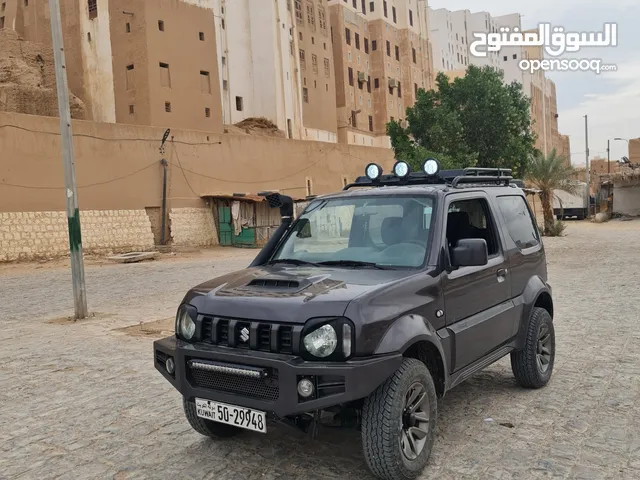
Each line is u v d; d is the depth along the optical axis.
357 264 4.46
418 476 3.94
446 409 5.31
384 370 3.53
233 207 32.78
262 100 50.94
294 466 4.19
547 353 5.97
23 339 9.15
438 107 34.03
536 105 114.69
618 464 4.12
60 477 4.19
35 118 25.41
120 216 28.47
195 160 32.47
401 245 4.50
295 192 39.12
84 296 10.94
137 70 40.41
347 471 4.07
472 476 3.95
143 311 11.48
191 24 43.38
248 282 4.20
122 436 4.93
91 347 8.34
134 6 40.34
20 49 37.91
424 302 4.03
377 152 47.78
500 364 6.84
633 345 7.63
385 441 3.62
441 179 5.28
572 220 57.12
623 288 12.84
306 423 3.87
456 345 4.35
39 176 25.45
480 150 33.69
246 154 35.59
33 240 24.97
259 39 51.00
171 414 5.42
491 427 4.84
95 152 27.61
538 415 5.11
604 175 60.34
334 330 3.52
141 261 24.52
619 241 28.52
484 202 5.31
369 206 4.84
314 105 54.81
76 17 43.00
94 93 42.66
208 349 3.86
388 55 64.88
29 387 6.44
